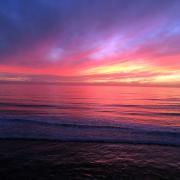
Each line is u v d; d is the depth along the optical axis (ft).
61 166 20.44
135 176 18.30
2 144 27.94
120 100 131.13
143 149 26.76
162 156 23.98
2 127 39.14
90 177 17.94
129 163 21.66
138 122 50.85
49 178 17.51
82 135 33.94
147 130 38.42
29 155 23.62
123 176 18.28
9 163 20.90
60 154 24.30
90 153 24.97
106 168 20.18
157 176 18.35
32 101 105.81
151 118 58.75
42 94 170.09
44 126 40.45
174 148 27.14
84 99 136.36
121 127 41.01
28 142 29.12
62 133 35.09
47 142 29.37
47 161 21.80
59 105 90.84
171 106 93.81
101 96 172.14
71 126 40.98
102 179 17.58
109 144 28.94
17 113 62.18
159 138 32.42
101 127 40.70
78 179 17.47
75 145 28.25
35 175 18.04
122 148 27.12
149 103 109.09
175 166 20.80
